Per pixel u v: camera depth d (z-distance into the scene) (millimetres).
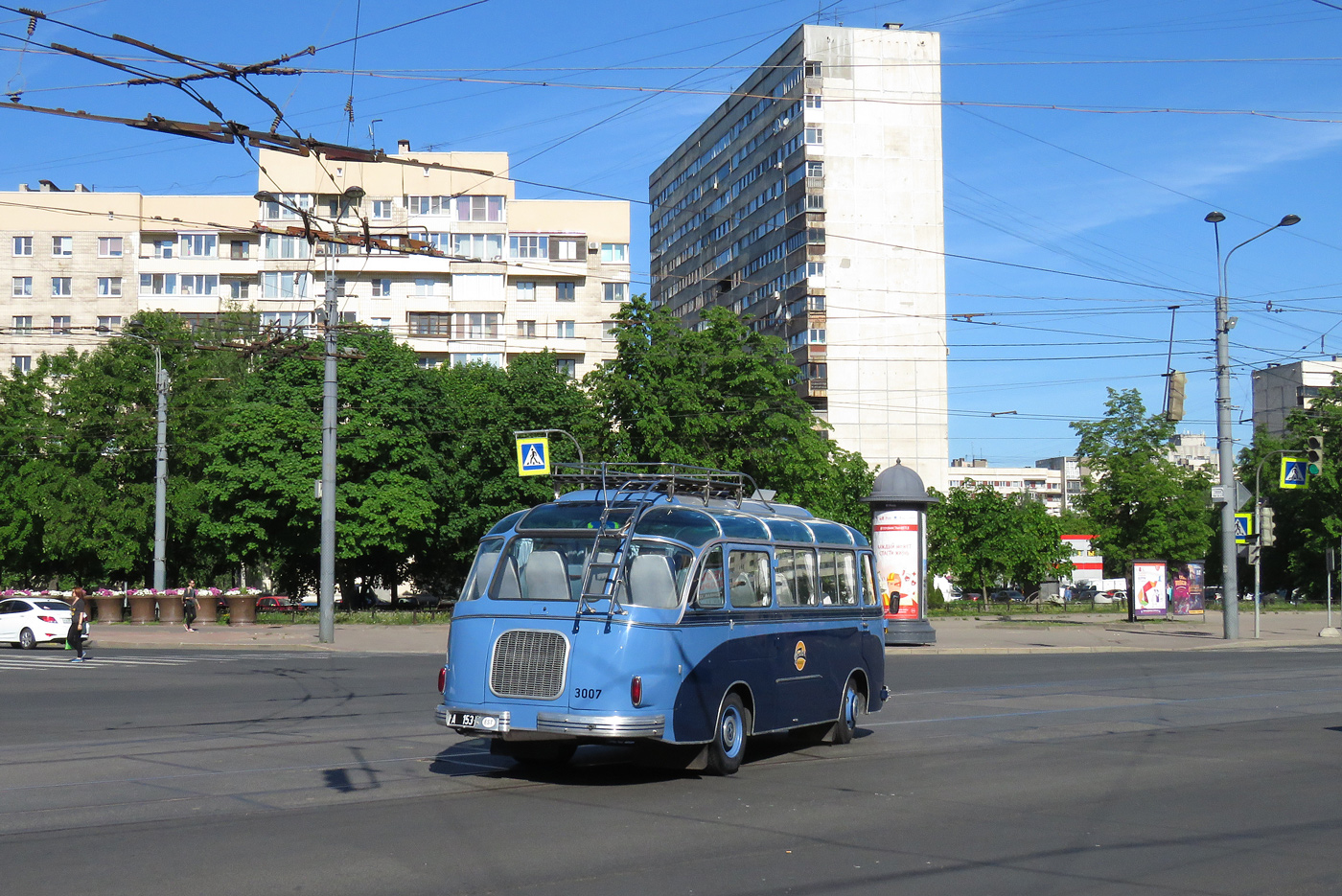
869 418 83250
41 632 35188
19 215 76438
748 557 12578
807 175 83312
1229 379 36688
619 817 9328
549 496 51719
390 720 15961
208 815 9367
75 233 76375
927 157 84312
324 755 12641
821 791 10703
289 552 47969
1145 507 51281
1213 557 85375
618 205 78250
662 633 11109
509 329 76500
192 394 53719
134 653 32500
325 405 34594
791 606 13281
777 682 12766
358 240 25438
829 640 14023
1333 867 7797
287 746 13367
